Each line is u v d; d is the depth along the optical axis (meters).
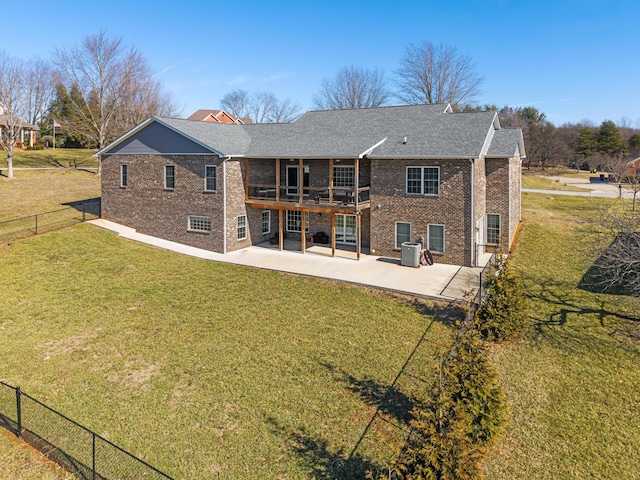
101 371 11.26
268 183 25.94
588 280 18.58
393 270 19.44
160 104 57.56
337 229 24.91
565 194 43.03
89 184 37.91
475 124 21.66
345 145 22.16
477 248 20.69
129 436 8.80
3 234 22.59
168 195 24.50
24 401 9.79
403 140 21.64
